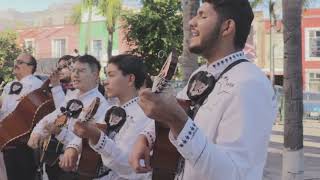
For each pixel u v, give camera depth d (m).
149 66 14.68
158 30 14.80
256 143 2.12
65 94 4.96
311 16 34.38
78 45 34.25
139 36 15.12
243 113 2.13
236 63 2.33
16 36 31.00
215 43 2.35
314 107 26.14
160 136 2.64
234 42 2.35
